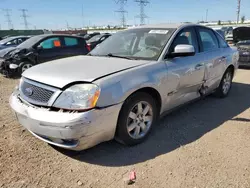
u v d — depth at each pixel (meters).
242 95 5.60
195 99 4.37
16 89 3.33
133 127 3.16
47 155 3.00
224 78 5.22
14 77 8.19
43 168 2.74
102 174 2.65
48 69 3.12
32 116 2.69
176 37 3.79
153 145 3.25
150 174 2.64
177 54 3.51
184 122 4.00
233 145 3.23
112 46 4.07
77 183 2.50
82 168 2.75
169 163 2.84
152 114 3.39
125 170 2.72
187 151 3.09
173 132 3.63
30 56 8.07
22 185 2.46
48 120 2.58
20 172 2.66
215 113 4.42
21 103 2.96
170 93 3.58
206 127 3.81
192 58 3.99
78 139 2.60
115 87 2.78
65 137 2.57
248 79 7.36
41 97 2.76
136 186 2.45
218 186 2.44
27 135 3.50
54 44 8.67
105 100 2.68
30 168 2.74
